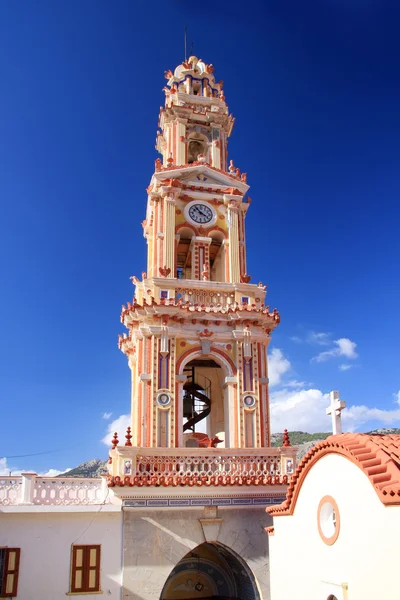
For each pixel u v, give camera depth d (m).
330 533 13.86
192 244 29.77
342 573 12.96
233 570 25.48
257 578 22.36
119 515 22.05
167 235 28.88
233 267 29.17
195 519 22.59
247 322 27.03
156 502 22.36
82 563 21.17
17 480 21.84
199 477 22.80
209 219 30.17
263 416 26.12
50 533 21.27
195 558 27.12
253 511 23.16
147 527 22.05
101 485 22.56
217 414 29.34
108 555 21.45
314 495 14.76
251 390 26.22
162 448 23.34
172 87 34.97
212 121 33.84
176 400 25.28
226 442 25.91
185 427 28.67
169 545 21.98
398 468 11.53
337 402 17.19
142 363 25.72
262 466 24.22
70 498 22.06
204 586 27.02
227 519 22.84
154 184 30.30
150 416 24.66
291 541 16.17
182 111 33.41
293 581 15.84
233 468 23.77
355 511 12.55
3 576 20.33
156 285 27.09
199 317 26.75
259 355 27.00
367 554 11.95
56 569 20.86
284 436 24.80
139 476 22.41
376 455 12.33
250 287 28.23
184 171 30.48
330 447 13.70
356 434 14.05
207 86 35.28
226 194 30.75
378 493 11.34
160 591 21.28
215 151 33.03
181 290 27.59
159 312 26.00
